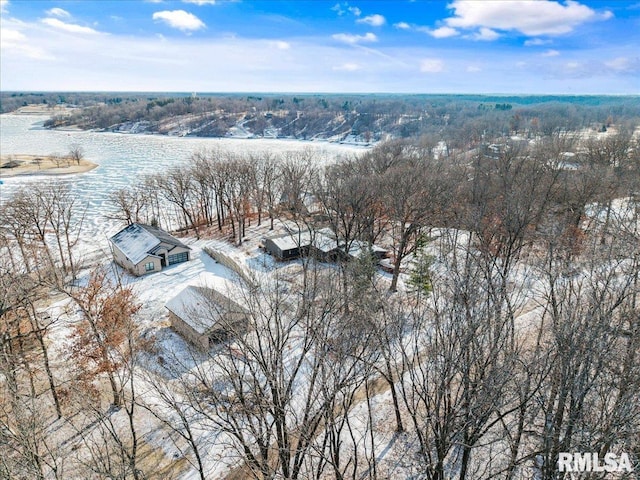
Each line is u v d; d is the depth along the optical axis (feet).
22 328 104.22
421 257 104.42
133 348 84.74
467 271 59.41
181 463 72.59
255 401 58.80
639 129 406.62
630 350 47.98
